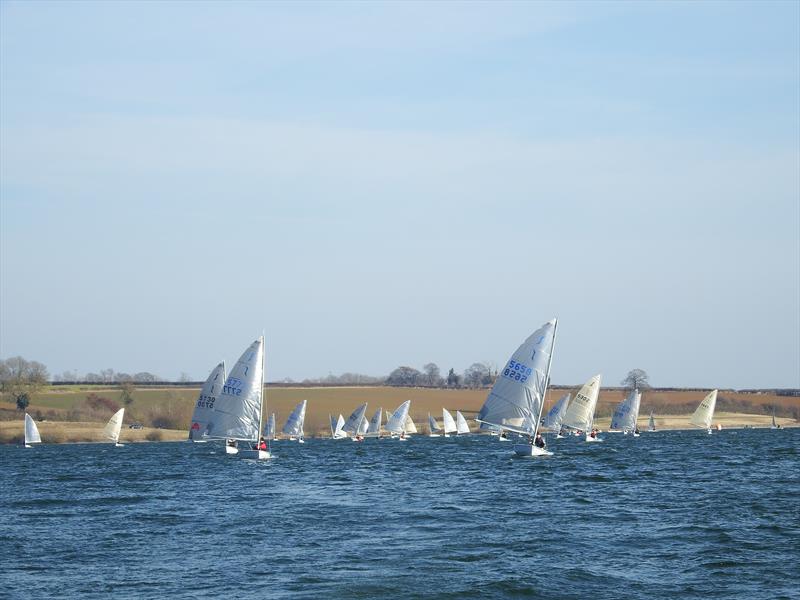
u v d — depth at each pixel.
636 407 183.25
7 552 43.03
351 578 35.88
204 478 85.31
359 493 68.00
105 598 33.34
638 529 47.25
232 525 50.56
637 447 141.62
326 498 64.44
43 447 164.25
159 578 36.53
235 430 104.38
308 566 38.31
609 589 33.84
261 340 105.00
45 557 41.62
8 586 35.56
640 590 33.62
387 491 69.31
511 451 135.75
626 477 79.75
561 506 57.56
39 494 72.44
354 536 46.06
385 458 118.19
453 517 52.84
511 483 74.81
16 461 122.69
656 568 37.31
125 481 84.25
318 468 98.00
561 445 147.88
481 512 55.06
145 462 114.31
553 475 82.75
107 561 40.41
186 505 61.34
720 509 54.72
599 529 47.44
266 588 34.44
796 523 48.38
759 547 41.38
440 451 138.38
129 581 36.09
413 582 35.09
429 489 70.50
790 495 62.53
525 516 52.91
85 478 89.50
